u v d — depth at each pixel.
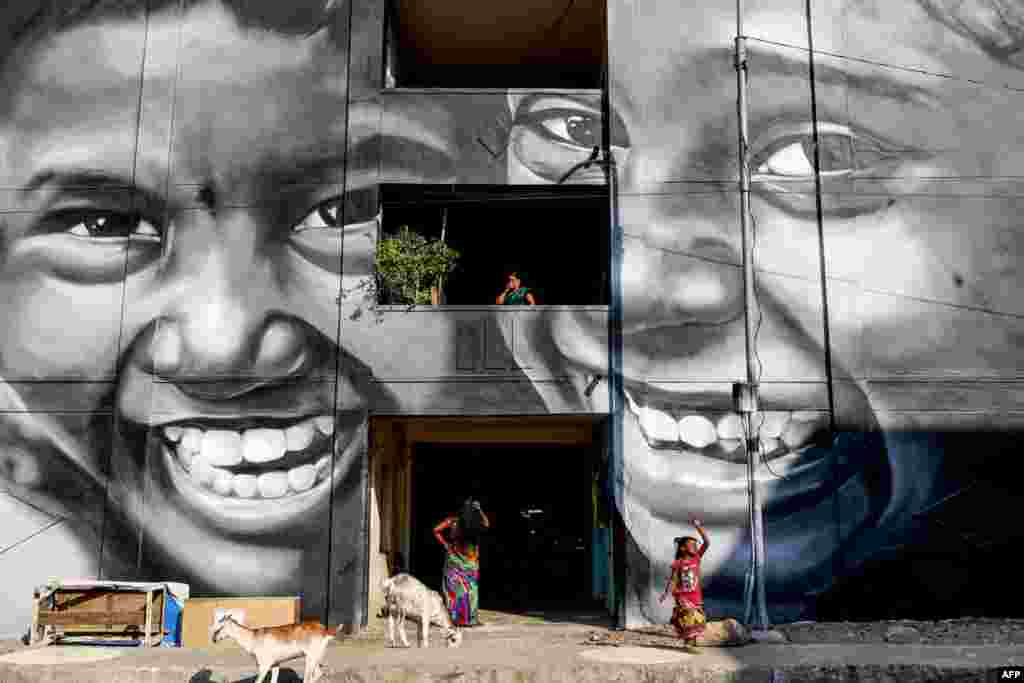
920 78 12.41
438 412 11.55
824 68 12.41
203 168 12.30
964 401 11.55
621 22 12.54
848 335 11.71
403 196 12.72
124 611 10.05
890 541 11.16
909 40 12.51
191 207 12.20
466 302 15.67
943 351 11.69
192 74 12.59
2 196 12.30
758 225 11.99
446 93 12.49
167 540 11.31
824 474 11.33
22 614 11.16
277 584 11.16
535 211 14.55
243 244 12.09
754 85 12.37
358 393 11.62
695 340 11.67
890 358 11.66
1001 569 11.11
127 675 8.25
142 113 12.49
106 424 11.65
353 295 11.90
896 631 9.88
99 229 12.18
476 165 12.30
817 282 11.85
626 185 12.09
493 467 16.17
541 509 16.00
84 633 10.27
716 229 11.98
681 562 9.26
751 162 12.15
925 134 12.26
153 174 12.31
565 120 12.45
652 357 11.61
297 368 11.73
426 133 12.38
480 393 11.61
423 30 14.71
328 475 11.42
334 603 11.06
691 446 11.38
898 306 11.80
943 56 12.47
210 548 11.27
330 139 12.35
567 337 11.74
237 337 11.84
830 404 11.52
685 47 12.46
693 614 9.02
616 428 11.41
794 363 11.63
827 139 12.22
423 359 11.70
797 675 7.85
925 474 11.36
